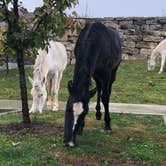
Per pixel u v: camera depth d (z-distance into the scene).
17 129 9.78
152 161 8.31
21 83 9.95
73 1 9.53
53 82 12.24
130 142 9.31
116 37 10.28
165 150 8.88
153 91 15.95
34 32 9.48
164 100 14.75
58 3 9.44
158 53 19.42
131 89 16.16
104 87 9.84
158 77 18.36
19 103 13.93
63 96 15.01
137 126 10.77
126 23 21.39
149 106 13.73
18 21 9.59
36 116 11.23
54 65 12.02
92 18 21.39
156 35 21.14
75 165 8.05
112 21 21.48
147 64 20.53
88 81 8.56
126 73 18.94
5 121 10.79
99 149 8.74
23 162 8.02
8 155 8.32
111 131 10.00
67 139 8.53
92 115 11.76
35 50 10.05
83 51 8.83
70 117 8.39
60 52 12.38
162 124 11.06
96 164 8.12
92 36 9.06
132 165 8.14
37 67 11.47
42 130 9.70
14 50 9.80
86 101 8.38
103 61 9.45
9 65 20.48
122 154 8.56
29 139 9.15
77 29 9.79
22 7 9.73
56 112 12.01
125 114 12.16
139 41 21.27
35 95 11.55
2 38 9.64
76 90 8.40
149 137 9.77
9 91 15.89
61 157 8.32
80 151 8.55
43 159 8.17
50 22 9.52
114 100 14.51
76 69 8.66
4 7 9.46
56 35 9.70
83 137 9.45
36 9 9.52
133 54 21.33
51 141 9.02
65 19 9.58
